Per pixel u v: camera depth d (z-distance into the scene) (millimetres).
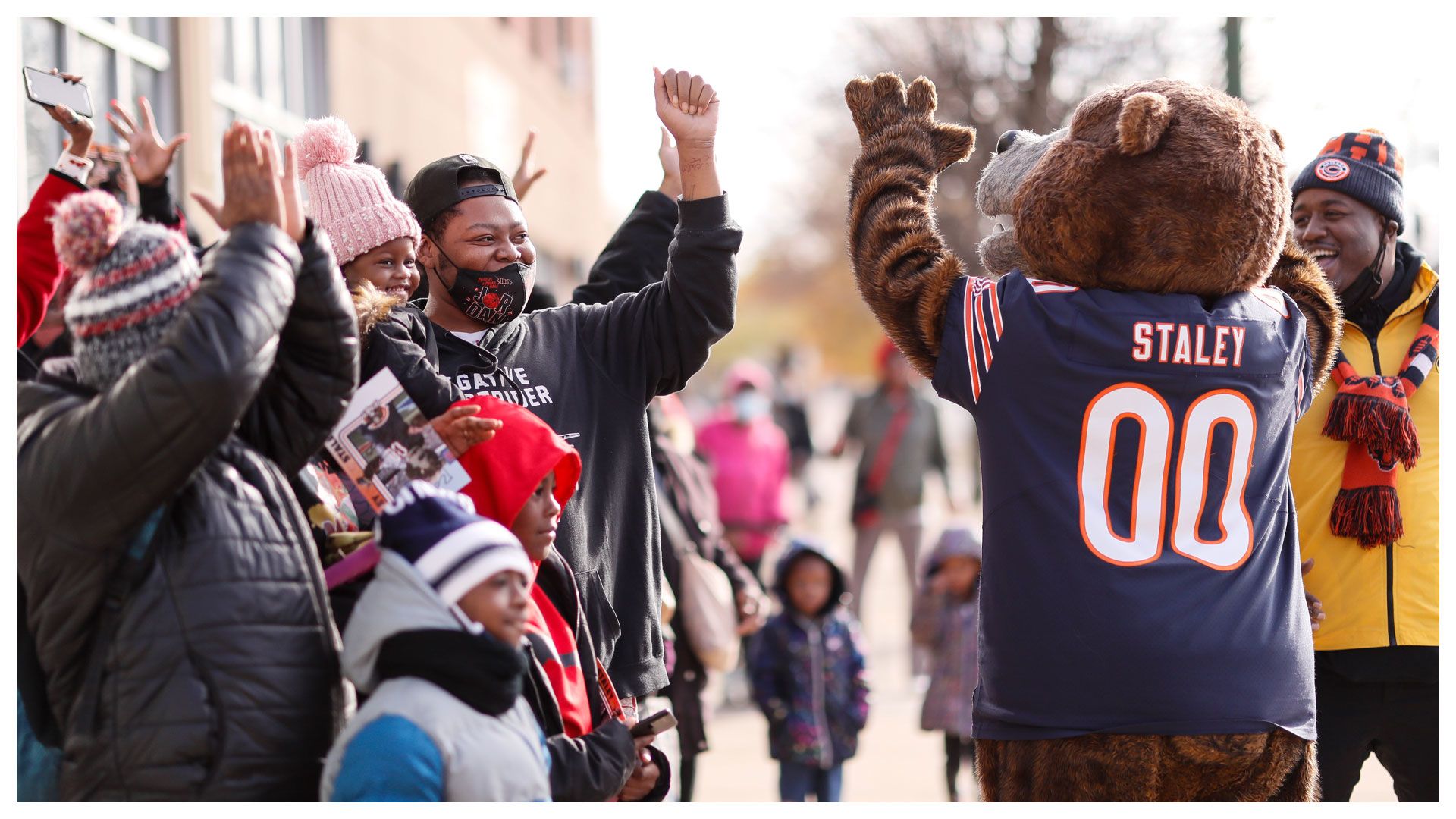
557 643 2930
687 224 3477
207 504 2395
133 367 2275
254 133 2395
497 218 3416
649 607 3535
